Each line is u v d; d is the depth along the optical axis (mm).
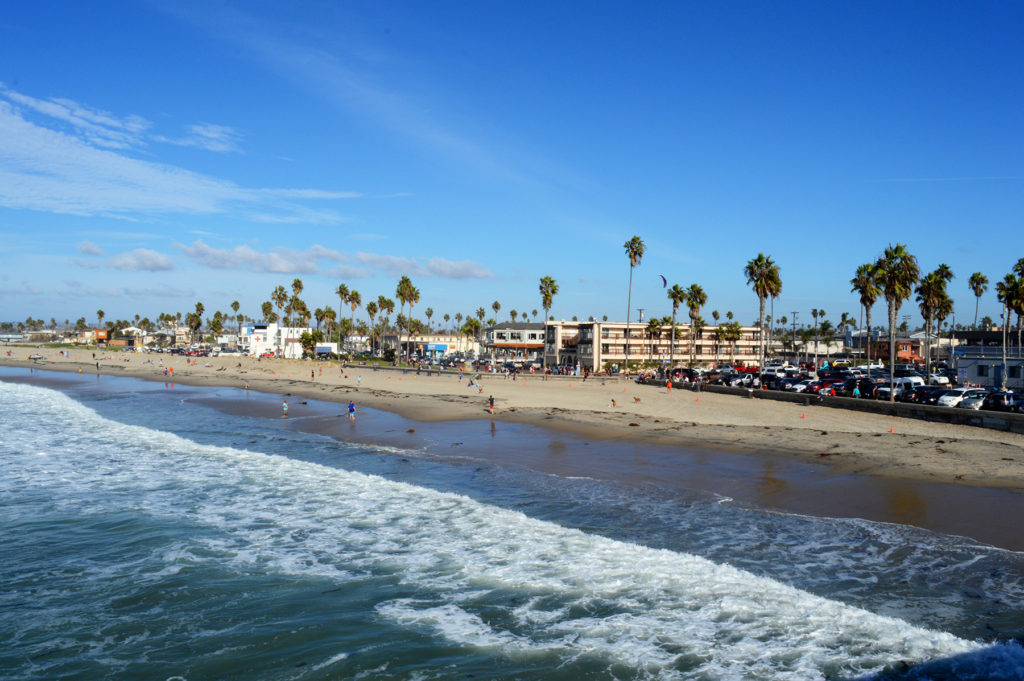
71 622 14078
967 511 20609
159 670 12062
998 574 15555
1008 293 63156
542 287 127125
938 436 33500
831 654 12109
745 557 17047
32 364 131625
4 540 19344
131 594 15461
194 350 174250
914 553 17047
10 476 27719
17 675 11922
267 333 162375
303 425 42938
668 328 122312
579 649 12578
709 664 11906
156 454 32594
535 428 39719
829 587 15023
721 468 27531
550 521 20562
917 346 130125
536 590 15297
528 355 149375
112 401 61062
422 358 142125
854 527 19312
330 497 23844
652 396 59375
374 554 17906
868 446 30703
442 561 17266
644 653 12359
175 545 18859
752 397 57625
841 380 63031
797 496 22844
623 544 18219
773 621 13461
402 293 133000
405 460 30469
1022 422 32938
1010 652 11969
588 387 71000
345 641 13055
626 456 30422
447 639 13078
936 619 13352
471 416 45656
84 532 20094
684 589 15109
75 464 30156
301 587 15766
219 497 24047
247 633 13477
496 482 25750
